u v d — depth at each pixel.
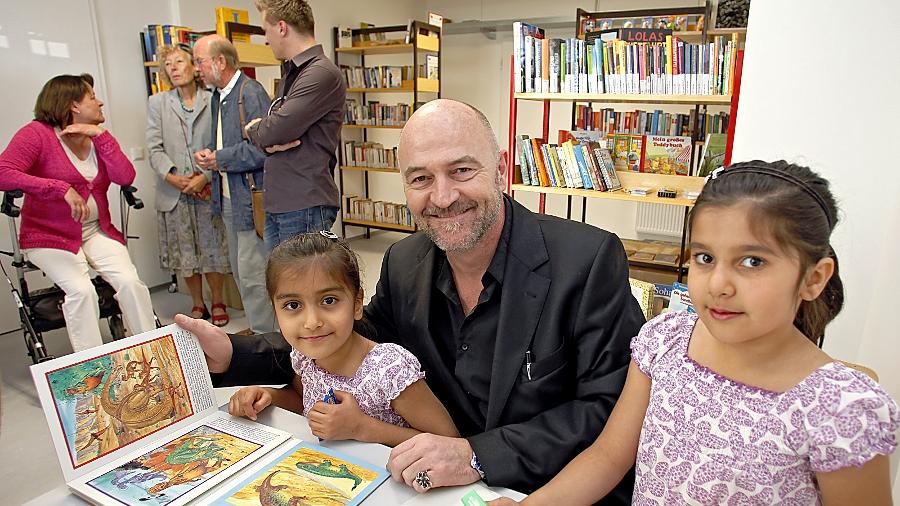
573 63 2.76
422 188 1.13
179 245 3.70
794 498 0.75
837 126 1.58
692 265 0.77
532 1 6.21
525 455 1.00
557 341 1.14
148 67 4.21
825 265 0.73
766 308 0.70
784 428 0.74
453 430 1.21
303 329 1.12
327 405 1.05
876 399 0.68
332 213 2.92
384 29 5.47
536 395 1.14
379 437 1.08
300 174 2.71
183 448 1.00
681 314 0.95
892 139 1.51
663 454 0.86
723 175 0.78
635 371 0.97
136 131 4.23
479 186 1.10
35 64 3.63
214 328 1.19
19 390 2.76
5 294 3.61
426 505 0.88
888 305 1.45
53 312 2.75
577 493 0.93
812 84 1.59
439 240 1.15
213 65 3.02
